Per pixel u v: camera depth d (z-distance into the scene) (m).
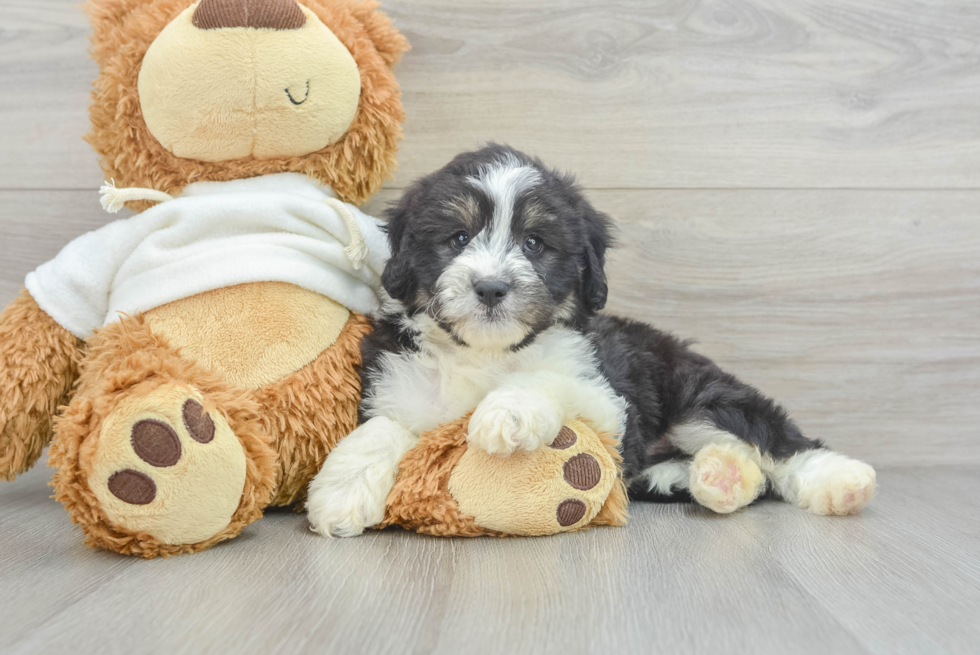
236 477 0.66
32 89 0.92
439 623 0.56
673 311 0.95
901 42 0.94
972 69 0.94
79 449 0.64
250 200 0.75
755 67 0.93
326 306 0.76
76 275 0.75
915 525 0.75
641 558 0.66
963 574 0.65
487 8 0.92
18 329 0.75
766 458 0.81
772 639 0.56
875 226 0.95
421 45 0.92
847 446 0.96
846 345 0.96
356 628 0.56
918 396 0.96
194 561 0.65
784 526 0.74
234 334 0.73
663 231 0.94
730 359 0.95
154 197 0.77
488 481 0.69
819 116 0.94
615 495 0.72
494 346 0.74
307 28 0.75
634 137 0.94
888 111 0.94
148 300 0.73
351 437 0.72
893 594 0.61
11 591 0.60
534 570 0.64
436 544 0.69
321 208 0.77
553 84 0.93
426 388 0.75
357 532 0.70
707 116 0.94
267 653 0.53
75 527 0.72
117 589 0.60
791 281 0.95
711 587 0.61
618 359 0.80
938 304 0.96
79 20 0.91
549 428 0.68
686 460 0.83
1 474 0.76
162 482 0.64
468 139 0.93
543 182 0.75
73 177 0.93
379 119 0.80
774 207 0.94
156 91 0.74
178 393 0.65
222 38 0.73
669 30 0.93
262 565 0.64
